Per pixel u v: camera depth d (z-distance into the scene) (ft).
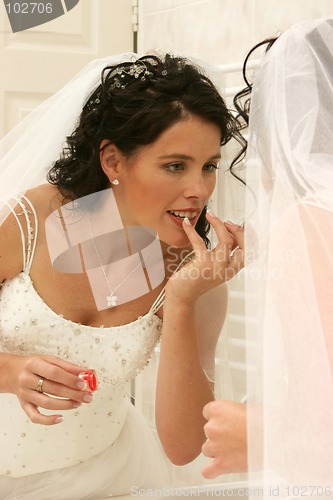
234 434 2.89
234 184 4.45
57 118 4.51
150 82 3.98
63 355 4.39
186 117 3.87
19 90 7.87
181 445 3.99
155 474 4.78
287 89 2.99
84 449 4.52
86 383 3.78
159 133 3.89
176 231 4.07
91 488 4.47
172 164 3.95
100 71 4.48
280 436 2.63
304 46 3.04
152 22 7.77
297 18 6.05
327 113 2.96
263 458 2.71
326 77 3.00
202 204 4.04
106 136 4.14
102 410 4.56
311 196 2.79
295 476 2.61
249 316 2.94
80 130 4.29
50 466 4.47
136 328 4.48
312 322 2.60
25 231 4.42
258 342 2.83
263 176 3.02
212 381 4.21
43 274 4.44
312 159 2.88
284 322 2.68
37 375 3.85
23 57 7.86
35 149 4.55
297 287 2.65
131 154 4.02
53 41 7.94
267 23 6.35
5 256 4.42
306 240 2.68
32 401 3.84
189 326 3.94
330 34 3.05
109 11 8.07
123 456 4.65
